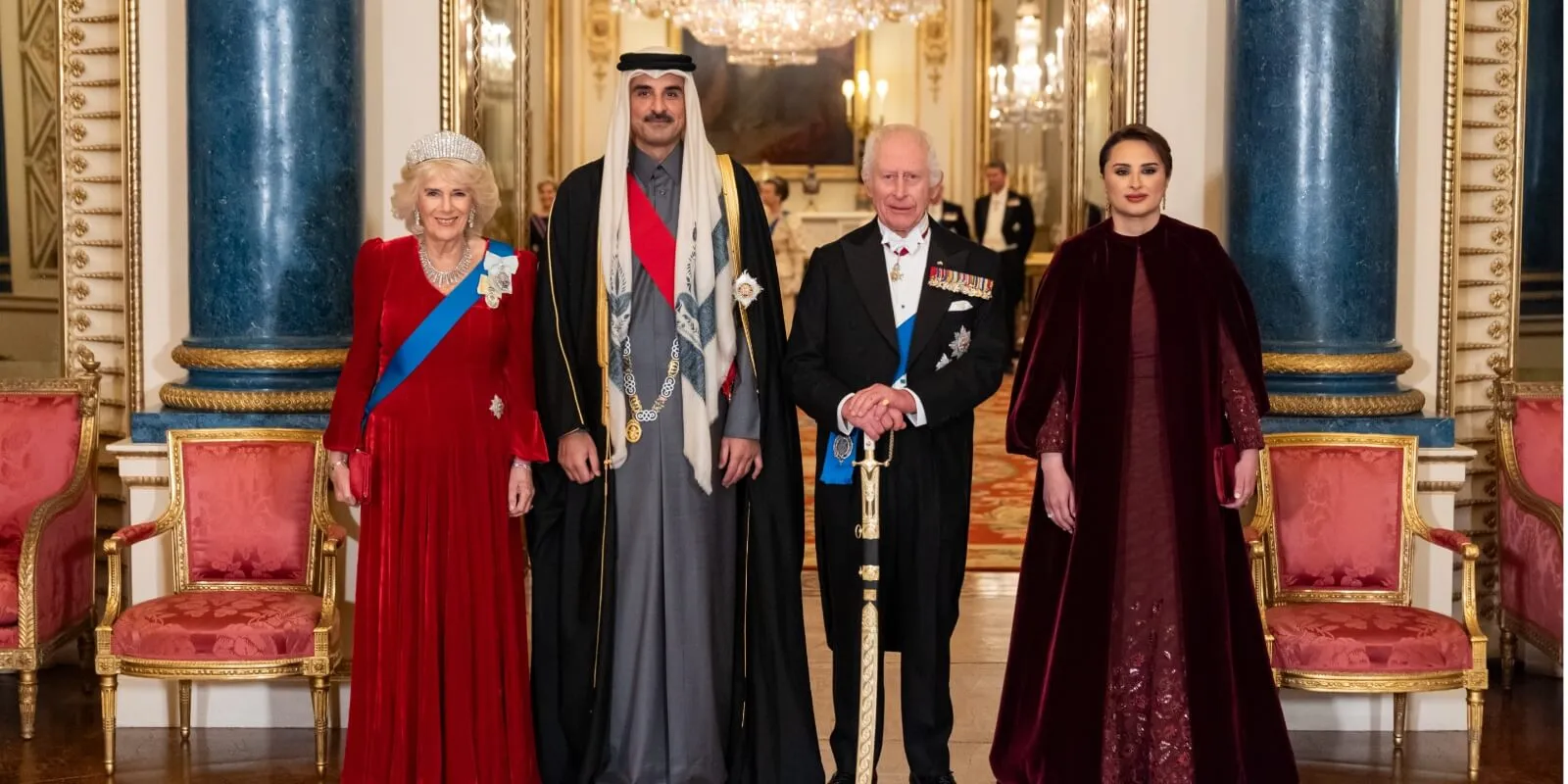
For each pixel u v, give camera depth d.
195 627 4.46
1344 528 4.88
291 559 4.88
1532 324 6.03
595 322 3.88
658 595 3.91
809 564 7.21
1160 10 5.58
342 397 3.87
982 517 8.08
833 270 3.92
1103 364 3.86
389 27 5.50
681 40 15.86
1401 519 4.86
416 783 3.88
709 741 3.92
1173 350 3.84
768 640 3.97
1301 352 5.13
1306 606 4.73
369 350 3.89
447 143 3.85
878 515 3.77
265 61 5.00
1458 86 5.52
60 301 5.89
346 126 5.11
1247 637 3.91
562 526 3.97
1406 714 5.08
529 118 7.08
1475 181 5.94
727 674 3.98
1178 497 3.83
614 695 3.93
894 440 3.87
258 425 5.02
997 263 3.93
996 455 9.91
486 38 6.07
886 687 5.37
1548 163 5.98
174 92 5.41
